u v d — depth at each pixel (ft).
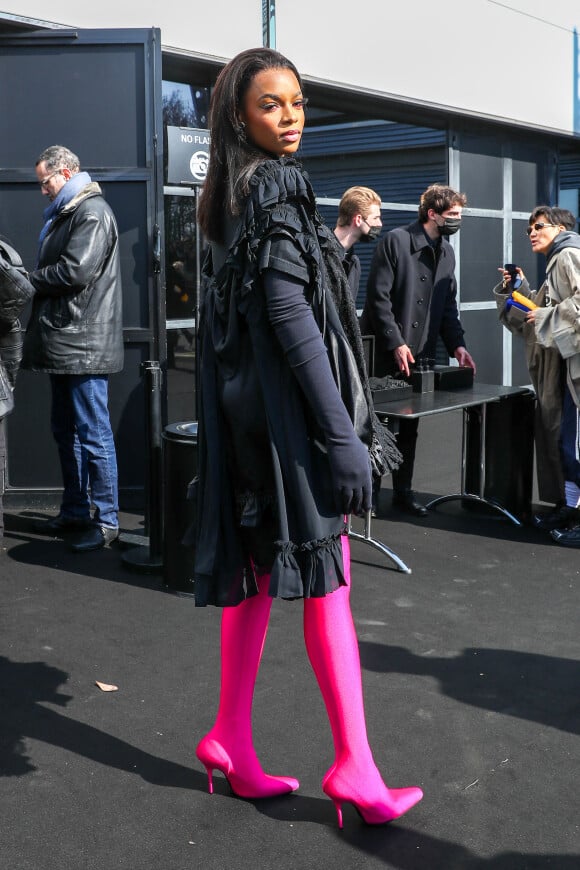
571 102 32.37
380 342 17.90
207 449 7.63
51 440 18.04
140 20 19.01
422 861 7.56
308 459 7.12
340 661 7.64
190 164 17.60
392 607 13.21
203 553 7.61
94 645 11.84
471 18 27.61
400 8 25.13
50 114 17.35
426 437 25.31
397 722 9.86
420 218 18.30
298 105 7.25
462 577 14.52
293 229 6.86
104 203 15.62
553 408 16.87
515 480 17.58
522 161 32.32
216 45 20.58
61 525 16.63
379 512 18.17
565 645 11.98
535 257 33.78
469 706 10.25
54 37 17.13
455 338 18.72
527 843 7.82
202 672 11.07
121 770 8.92
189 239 21.42
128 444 18.16
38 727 9.73
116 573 14.58
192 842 7.80
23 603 13.28
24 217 17.57
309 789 8.62
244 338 7.27
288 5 22.06
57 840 7.82
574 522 16.87
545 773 8.91
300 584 7.14
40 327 15.52
